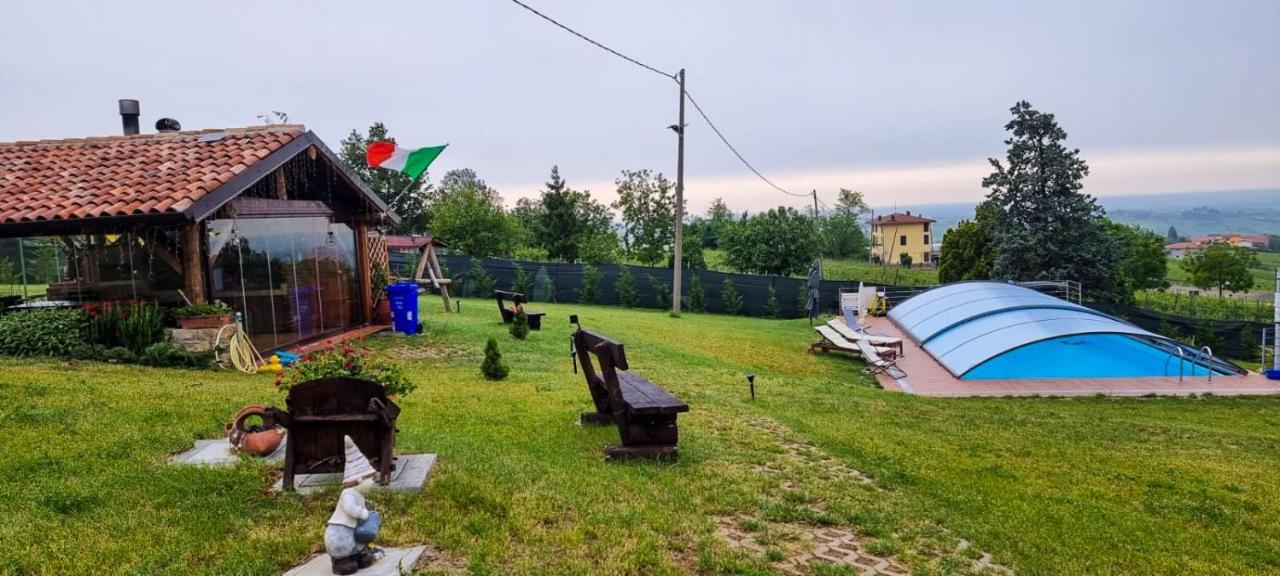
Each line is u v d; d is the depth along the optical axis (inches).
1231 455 414.0
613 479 260.8
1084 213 1421.0
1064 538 245.0
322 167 577.0
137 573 167.5
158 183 451.2
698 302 1307.8
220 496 216.4
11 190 466.6
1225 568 232.1
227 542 186.2
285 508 209.6
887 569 203.5
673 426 298.5
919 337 924.6
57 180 477.4
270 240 516.1
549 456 286.2
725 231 1819.6
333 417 222.5
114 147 539.8
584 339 335.6
